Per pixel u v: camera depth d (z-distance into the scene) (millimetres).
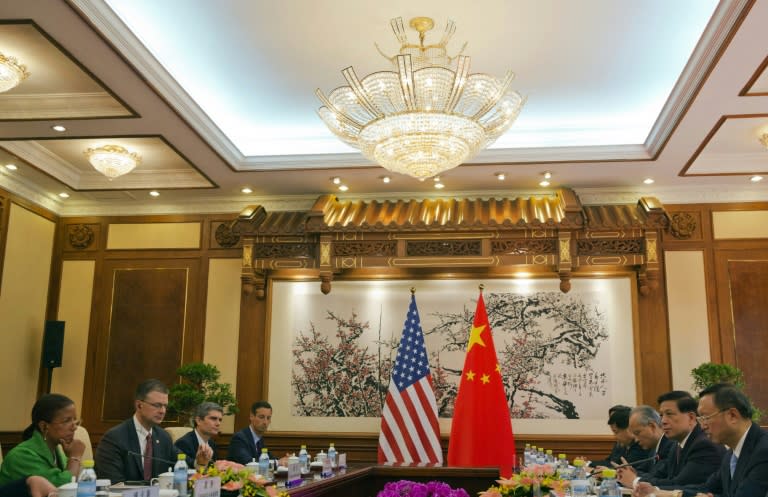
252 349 8344
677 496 3494
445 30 5480
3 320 7902
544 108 6898
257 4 5184
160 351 8516
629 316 7859
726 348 7770
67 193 8609
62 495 2775
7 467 3467
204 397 7566
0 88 5406
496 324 8023
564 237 7551
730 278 7926
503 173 7715
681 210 8125
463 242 7715
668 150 7008
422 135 4938
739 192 8086
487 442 6926
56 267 8828
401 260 7703
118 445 4266
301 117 7145
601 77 6270
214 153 7168
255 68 6148
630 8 5203
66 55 5281
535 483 3578
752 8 4562
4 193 7910
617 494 3527
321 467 5391
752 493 3145
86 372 8547
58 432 3574
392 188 8312
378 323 8195
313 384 8164
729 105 6027
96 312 8688
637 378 7715
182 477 3303
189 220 8797
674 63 6004
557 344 7898
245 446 5676
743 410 3352
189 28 5520
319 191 8469
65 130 6703
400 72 4844
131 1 5156
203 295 8578
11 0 4602
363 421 8023
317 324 8281
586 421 7719
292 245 8039
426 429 7289
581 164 7398
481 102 5141
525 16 5301
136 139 7141
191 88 6531
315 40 5680
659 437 4734
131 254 8781
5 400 7941
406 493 3873
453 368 7980
